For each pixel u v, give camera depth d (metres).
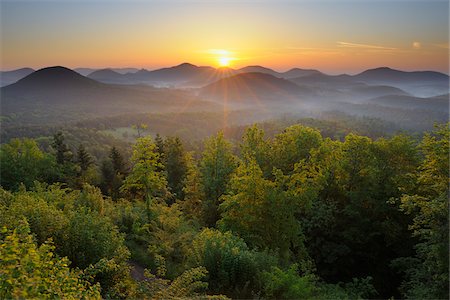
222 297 8.22
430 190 16.86
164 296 7.98
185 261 13.10
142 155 19.77
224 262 10.78
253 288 10.48
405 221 19.20
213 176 24.44
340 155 20.95
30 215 10.08
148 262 13.35
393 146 20.31
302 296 10.05
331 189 20.81
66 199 15.67
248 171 16.30
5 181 29.62
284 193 15.12
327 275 18.75
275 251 13.59
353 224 19.22
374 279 18.95
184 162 38.00
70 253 9.55
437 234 11.62
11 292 4.48
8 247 4.91
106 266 8.48
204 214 23.62
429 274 12.34
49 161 34.53
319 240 18.52
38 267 5.24
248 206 15.17
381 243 19.91
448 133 14.15
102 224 10.90
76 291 5.97
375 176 19.17
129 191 32.50
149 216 18.77
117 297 8.50
